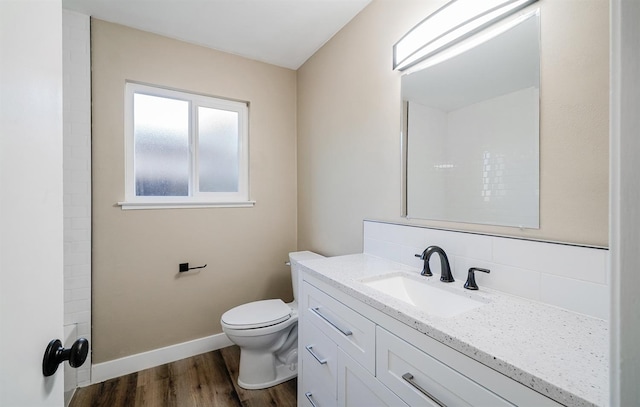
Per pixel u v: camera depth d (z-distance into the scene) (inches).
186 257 82.8
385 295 37.1
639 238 11.7
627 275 12.0
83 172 69.3
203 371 75.7
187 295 83.0
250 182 93.4
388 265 54.9
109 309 72.8
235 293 90.5
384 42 62.0
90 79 70.3
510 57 40.1
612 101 12.6
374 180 65.1
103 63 71.7
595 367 21.8
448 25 46.6
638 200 11.7
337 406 43.6
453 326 28.6
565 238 34.4
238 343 68.0
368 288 40.3
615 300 12.3
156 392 67.2
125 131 75.9
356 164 70.9
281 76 98.9
